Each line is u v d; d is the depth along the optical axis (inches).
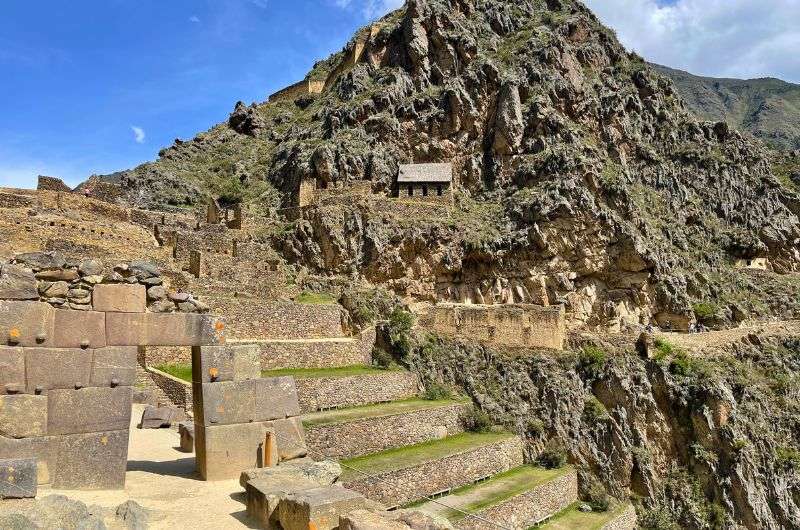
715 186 3193.9
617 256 2490.2
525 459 1756.9
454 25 3400.6
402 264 2503.7
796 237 3093.0
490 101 3157.0
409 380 1806.1
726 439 1836.9
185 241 1909.4
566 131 2977.4
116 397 649.6
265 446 741.3
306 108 4037.9
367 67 3575.3
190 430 916.0
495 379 1968.5
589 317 2445.9
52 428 613.3
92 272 664.4
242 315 1622.8
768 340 2338.8
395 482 1232.2
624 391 1924.2
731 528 1724.9
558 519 1510.8
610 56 3612.2
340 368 1731.1
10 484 488.4
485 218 2701.8
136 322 678.5
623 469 1808.6
